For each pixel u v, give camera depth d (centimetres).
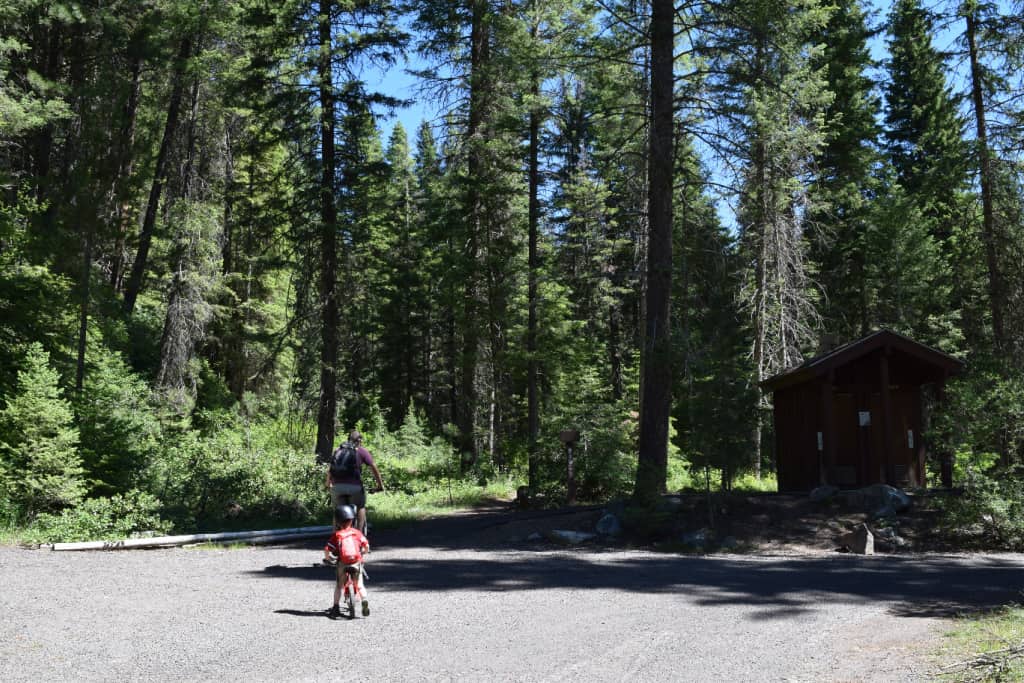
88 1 2525
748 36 1777
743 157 1922
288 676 545
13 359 1614
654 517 1433
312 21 2208
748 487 2311
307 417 2508
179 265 2736
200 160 3300
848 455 1816
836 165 3100
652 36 1755
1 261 1684
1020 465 1388
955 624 725
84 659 577
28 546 1138
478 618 762
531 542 1409
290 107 2203
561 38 2055
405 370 4238
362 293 2403
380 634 688
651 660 605
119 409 1998
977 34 1983
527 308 2542
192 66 2733
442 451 2839
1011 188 1942
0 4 2130
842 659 609
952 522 1382
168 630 682
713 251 1919
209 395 3077
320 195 2202
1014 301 1958
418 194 3966
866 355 1786
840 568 1108
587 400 2256
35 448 1271
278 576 998
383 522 1661
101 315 2381
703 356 1480
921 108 3431
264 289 3541
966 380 1625
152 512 1403
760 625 735
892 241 3091
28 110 2047
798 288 2716
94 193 1978
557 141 2517
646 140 2092
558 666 585
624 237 3294
